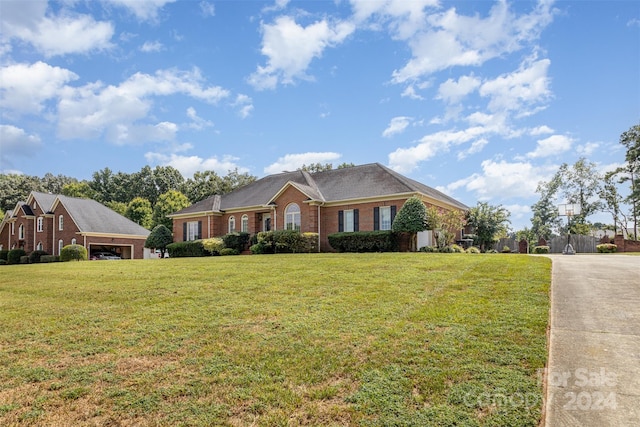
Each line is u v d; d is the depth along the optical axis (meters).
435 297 8.23
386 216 25.31
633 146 40.66
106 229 39.47
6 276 16.03
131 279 12.72
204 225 32.78
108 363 5.41
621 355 4.86
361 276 11.27
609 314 6.63
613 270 11.52
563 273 11.03
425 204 25.84
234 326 6.85
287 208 28.28
